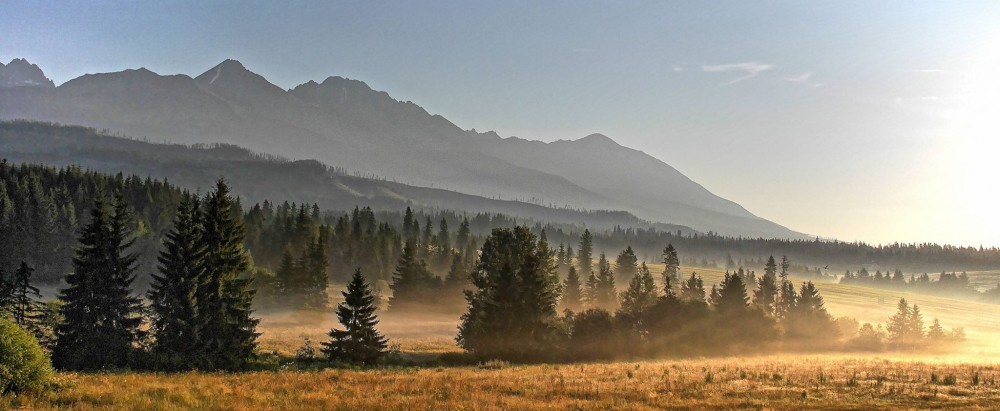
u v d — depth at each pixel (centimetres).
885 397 3023
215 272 5206
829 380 3581
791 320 10056
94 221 5031
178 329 4994
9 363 2638
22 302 5297
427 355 6328
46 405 2489
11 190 15775
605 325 6975
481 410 2702
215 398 2884
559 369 4562
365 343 5691
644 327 7375
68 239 14188
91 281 4906
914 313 10869
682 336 7344
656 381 3625
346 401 2869
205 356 4931
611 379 3794
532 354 6288
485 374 4153
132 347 5025
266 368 5034
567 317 7481
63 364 4725
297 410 2641
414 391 3256
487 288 7469
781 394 3117
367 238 17062
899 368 4297
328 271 15738
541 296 6631
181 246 5153
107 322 4959
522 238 8062
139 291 12106
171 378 3653
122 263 5078
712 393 3153
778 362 5138
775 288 12450
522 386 3447
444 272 17138
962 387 3297
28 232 13812
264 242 16238
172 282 5119
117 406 2556
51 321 5162
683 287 12381
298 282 11506
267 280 11688
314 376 3903
